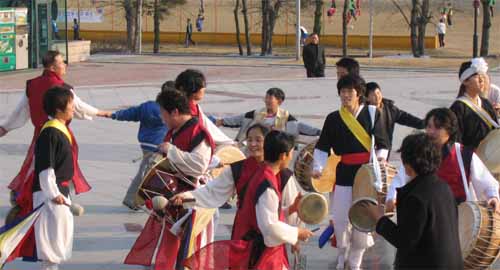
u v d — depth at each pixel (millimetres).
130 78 34125
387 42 67375
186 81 9500
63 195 8891
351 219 8273
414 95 26781
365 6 82062
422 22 58562
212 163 9242
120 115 11852
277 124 12406
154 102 12016
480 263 8016
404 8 79562
